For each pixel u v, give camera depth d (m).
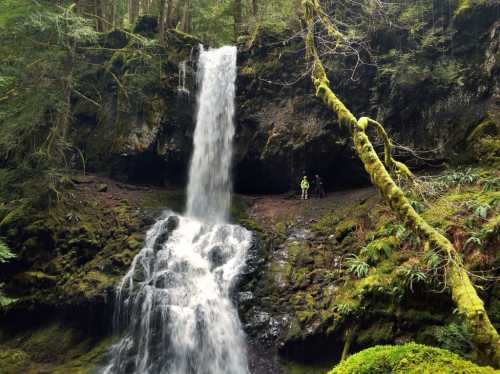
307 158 17.05
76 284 13.56
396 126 15.30
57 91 16.66
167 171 19.30
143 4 26.16
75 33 15.51
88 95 20.11
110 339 12.80
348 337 9.94
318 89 8.86
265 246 14.20
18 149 17.20
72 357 12.66
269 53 18.38
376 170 6.98
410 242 10.23
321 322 10.70
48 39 16.73
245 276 13.11
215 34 26.31
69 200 16.28
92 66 20.16
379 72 15.64
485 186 10.70
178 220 15.82
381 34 15.77
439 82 14.54
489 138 12.81
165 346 12.16
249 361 11.41
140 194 18.03
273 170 17.95
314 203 16.22
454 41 14.60
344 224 13.60
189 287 13.29
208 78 19.41
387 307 9.57
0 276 14.31
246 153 18.17
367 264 10.77
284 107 17.72
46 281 13.95
